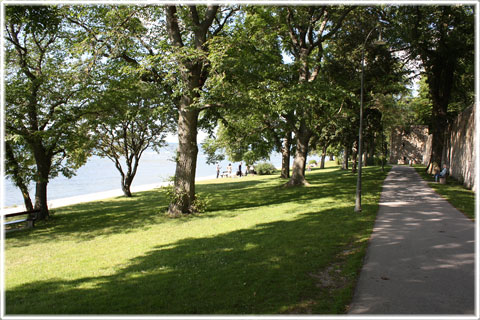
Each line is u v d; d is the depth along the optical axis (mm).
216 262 7203
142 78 15180
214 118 17328
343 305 4906
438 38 22516
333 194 17922
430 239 8414
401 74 26141
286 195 18844
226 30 17422
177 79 14305
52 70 15328
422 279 5859
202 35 14719
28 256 8930
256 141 25469
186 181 14719
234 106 13883
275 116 18078
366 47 22172
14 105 14227
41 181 14984
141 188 35094
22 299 5645
